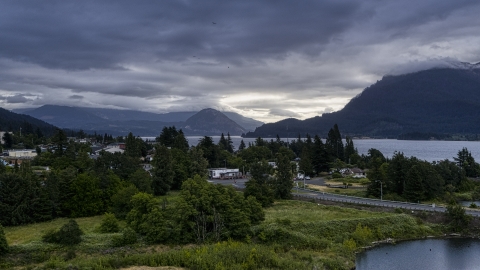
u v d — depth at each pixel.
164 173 103.00
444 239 67.81
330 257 55.47
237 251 49.38
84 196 80.81
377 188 104.62
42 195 76.38
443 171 120.06
